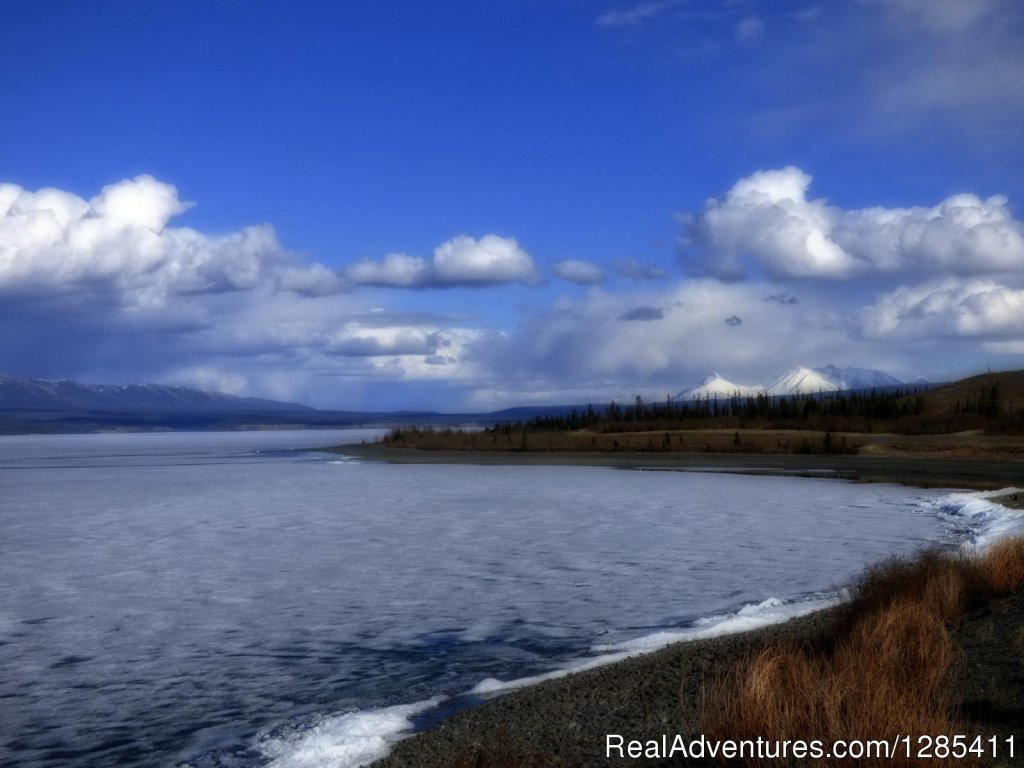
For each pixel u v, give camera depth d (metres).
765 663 9.37
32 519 40.62
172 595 21.67
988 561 15.91
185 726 12.18
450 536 31.64
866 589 15.00
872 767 7.12
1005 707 8.91
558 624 17.50
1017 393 126.94
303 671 14.73
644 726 9.82
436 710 12.09
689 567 23.94
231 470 85.50
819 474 60.00
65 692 13.95
